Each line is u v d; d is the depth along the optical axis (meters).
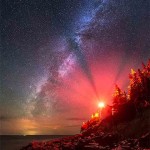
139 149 12.74
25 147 17.30
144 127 15.78
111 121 18.95
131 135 15.97
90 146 14.19
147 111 16.89
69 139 18.48
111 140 15.62
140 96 18.44
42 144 17.25
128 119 17.97
